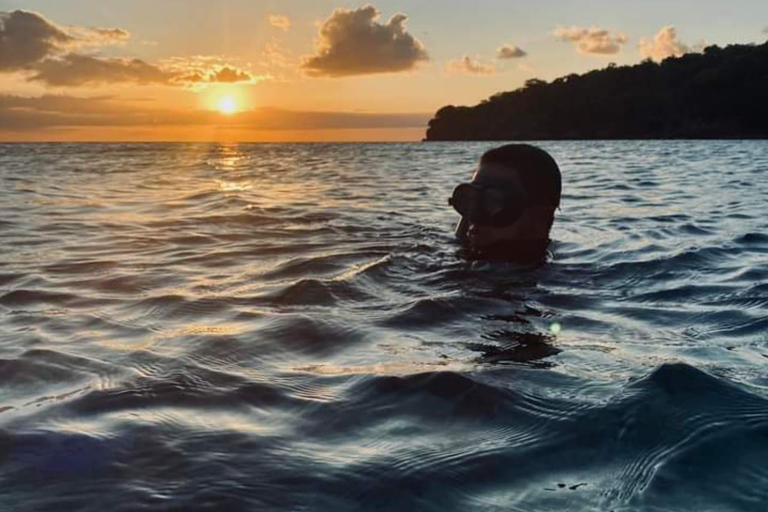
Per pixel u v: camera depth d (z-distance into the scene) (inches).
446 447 72.4
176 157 1327.5
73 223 286.0
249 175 707.4
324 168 876.6
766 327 122.0
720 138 4298.7
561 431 76.0
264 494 62.2
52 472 66.1
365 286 157.2
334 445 72.9
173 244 227.3
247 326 122.8
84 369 98.1
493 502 61.1
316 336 116.4
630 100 4771.2
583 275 172.1
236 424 78.4
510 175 200.5
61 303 142.6
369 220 290.0
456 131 6215.6
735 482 64.3
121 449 71.1
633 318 130.9
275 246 220.1
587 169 750.5
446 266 182.1
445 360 102.7
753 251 201.9
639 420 77.7
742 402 82.4
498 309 137.7
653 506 60.1
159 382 92.4
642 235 240.4
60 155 1425.9
